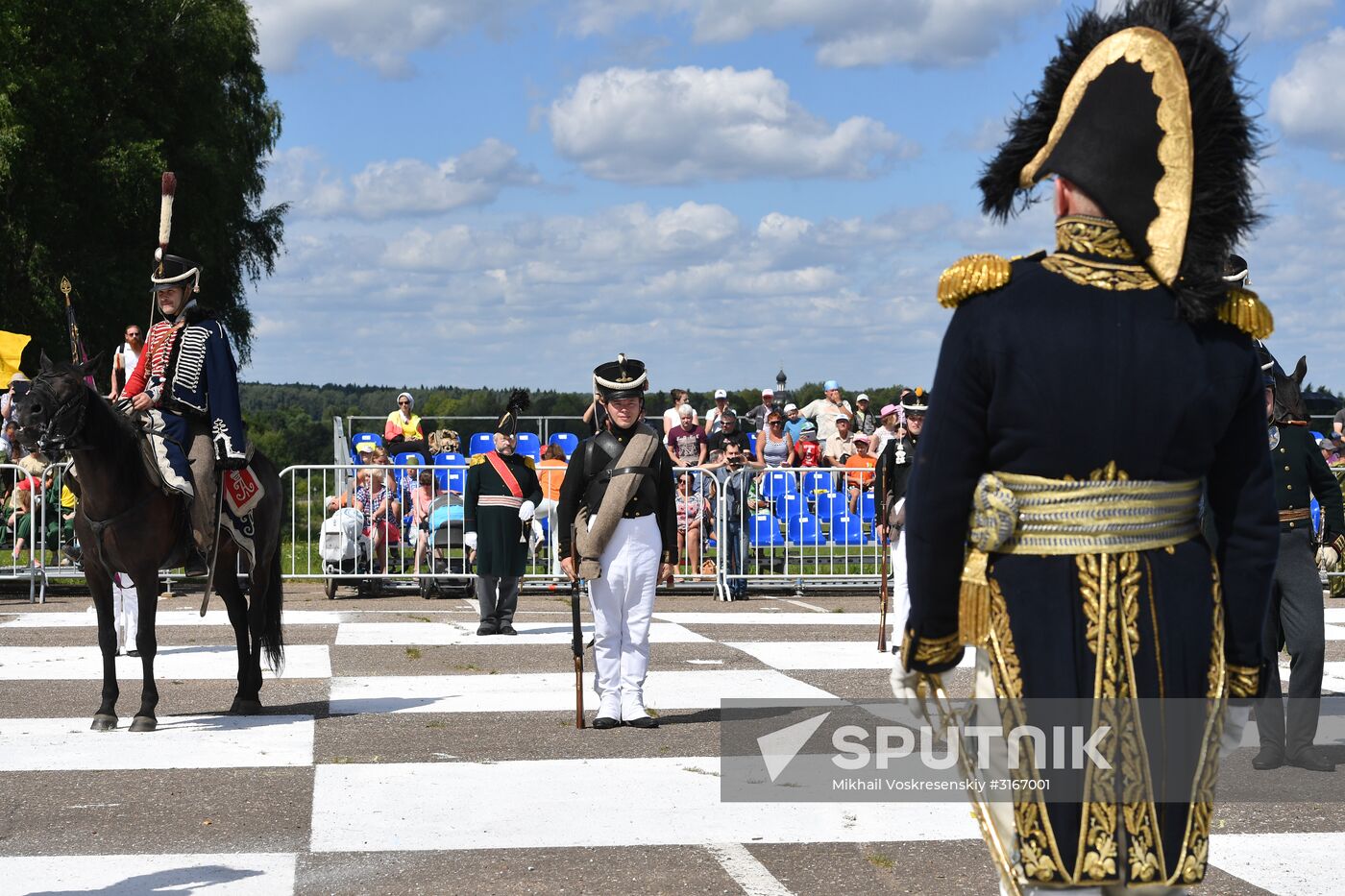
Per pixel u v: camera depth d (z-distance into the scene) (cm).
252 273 3684
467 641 1209
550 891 500
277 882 510
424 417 2128
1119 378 279
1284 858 546
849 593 1688
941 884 508
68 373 761
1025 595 283
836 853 550
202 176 3198
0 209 2898
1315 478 724
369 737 779
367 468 1617
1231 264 302
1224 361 286
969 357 287
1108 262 287
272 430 3044
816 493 1673
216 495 823
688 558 1675
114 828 584
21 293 2962
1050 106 307
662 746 752
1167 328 283
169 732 792
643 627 812
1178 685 281
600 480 807
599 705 845
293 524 1659
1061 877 279
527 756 729
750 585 1659
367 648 1159
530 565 1678
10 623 1322
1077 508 282
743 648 1152
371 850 552
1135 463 282
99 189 2931
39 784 664
